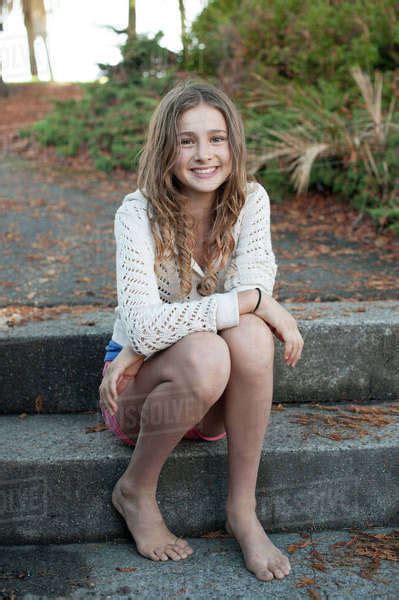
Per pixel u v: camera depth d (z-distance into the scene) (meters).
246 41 5.34
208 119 1.69
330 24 4.98
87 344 2.05
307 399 2.12
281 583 1.58
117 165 5.20
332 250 3.24
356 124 4.06
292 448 1.80
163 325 1.61
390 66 4.86
